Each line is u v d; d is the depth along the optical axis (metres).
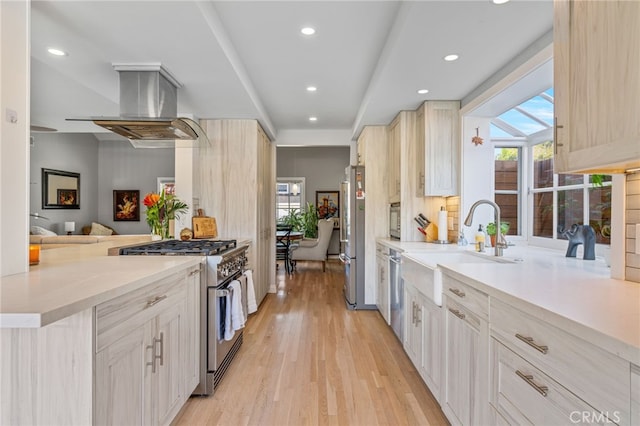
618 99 1.05
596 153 1.14
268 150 5.36
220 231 4.30
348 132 5.62
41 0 1.87
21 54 1.57
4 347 1.16
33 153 6.67
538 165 3.10
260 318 4.07
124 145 8.43
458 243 3.29
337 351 3.08
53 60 2.63
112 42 2.34
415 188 3.87
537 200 3.10
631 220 1.51
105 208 8.40
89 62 2.66
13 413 1.16
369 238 4.48
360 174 4.51
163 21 2.08
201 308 2.33
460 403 1.75
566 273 1.72
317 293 5.35
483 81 2.96
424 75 2.84
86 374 1.15
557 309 1.05
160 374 1.69
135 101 2.73
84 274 1.55
